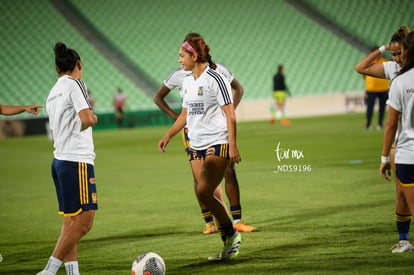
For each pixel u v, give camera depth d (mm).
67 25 105812
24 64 98312
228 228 16312
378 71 16547
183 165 40531
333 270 14867
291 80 107750
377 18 119312
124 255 17656
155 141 61219
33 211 26000
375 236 18391
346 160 38062
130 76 100375
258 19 117000
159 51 106312
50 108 14680
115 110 86812
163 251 17953
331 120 78938
